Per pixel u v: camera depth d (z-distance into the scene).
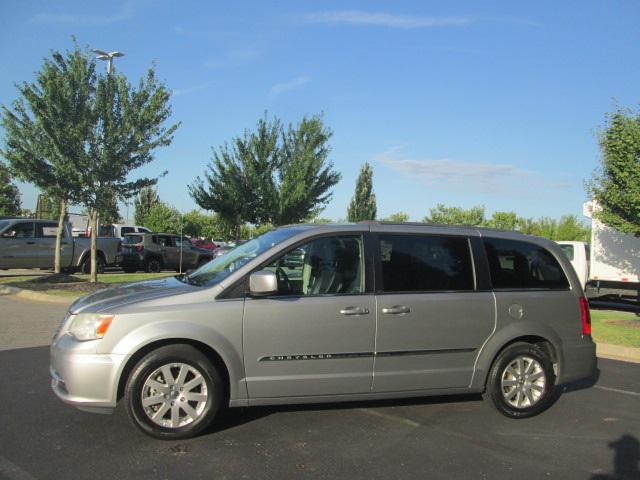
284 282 4.99
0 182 37.59
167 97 14.85
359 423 5.28
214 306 4.71
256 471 4.13
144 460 4.24
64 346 4.58
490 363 5.46
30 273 20.00
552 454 4.70
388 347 5.11
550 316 5.73
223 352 4.67
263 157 25.19
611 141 11.02
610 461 4.58
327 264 5.15
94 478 3.91
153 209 47.25
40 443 4.51
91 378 4.43
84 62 14.19
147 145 14.63
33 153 14.07
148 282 5.59
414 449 4.70
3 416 5.12
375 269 5.21
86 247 19.67
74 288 14.46
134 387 4.50
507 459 4.55
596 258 15.18
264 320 4.79
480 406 5.97
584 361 5.87
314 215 26.70
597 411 5.99
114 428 4.88
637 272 14.54
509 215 43.19
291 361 4.86
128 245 22.34
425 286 5.34
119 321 4.51
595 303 15.53
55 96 13.46
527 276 5.77
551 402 6.29
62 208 16.11
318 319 4.91
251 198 25.52
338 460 4.40
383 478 4.10
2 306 12.05
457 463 4.43
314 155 25.61
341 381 5.00
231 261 5.38
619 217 11.43
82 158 14.17
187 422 4.65
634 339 9.94
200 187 25.69
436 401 6.08
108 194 14.88
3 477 3.88
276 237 5.45
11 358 7.35
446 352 5.31
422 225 5.60
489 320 5.46
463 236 5.64
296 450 4.56
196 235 50.75
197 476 4.00
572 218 46.78
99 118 14.34
